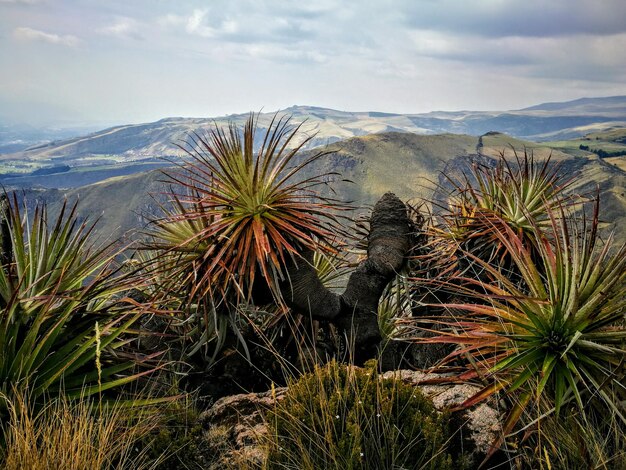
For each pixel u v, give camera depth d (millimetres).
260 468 1506
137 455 1621
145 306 1946
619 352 1513
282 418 1567
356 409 1481
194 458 1642
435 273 2688
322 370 1770
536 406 1537
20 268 1932
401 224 2613
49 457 1362
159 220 2223
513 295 1730
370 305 2426
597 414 1594
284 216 2271
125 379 1699
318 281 2344
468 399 1564
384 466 1415
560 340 1667
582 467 1362
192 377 2311
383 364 2432
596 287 1710
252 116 2311
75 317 1896
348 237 2480
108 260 2041
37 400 1663
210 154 2312
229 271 2086
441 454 1434
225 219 2270
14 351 1676
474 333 1755
